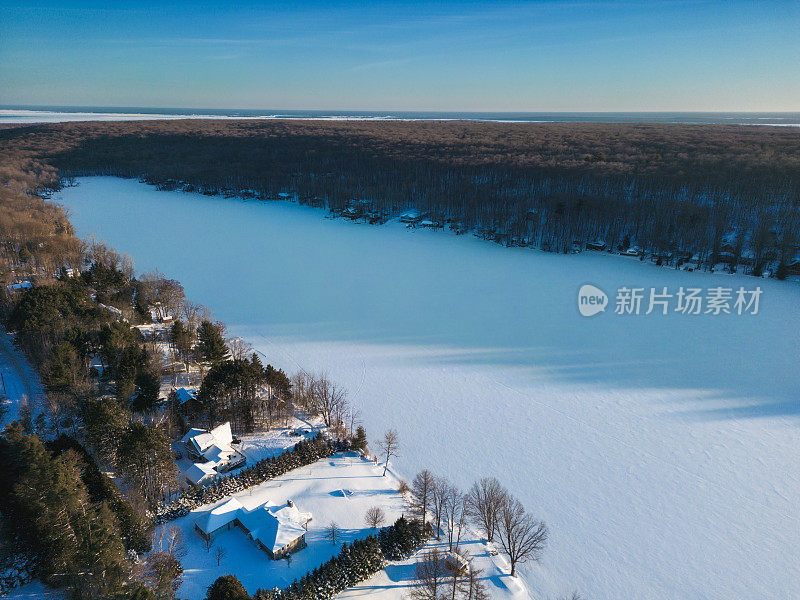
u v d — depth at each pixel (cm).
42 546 5262
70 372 7875
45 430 7306
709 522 6856
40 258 14338
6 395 8375
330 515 6656
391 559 6003
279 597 5234
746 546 6481
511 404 9606
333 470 7619
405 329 12862
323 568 5534
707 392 10031
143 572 5094
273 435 8431
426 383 10319
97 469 6281
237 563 5819
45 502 5175
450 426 8888
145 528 5991
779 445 8438
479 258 19288
